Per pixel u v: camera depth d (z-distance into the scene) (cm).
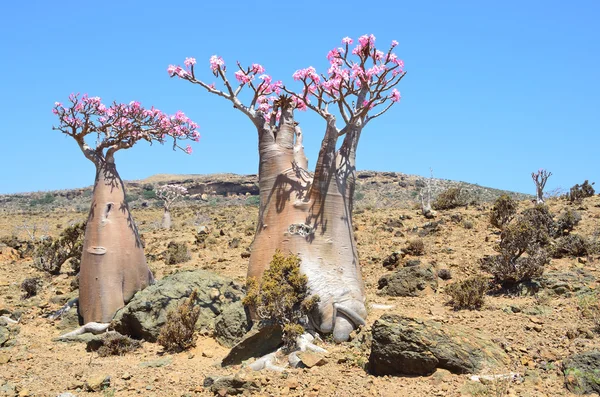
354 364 873
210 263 1862
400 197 8412
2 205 10588
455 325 956
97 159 1362
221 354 1074
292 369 879
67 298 1532
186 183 12556
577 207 2125
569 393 704
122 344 1139
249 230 2445
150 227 3731
